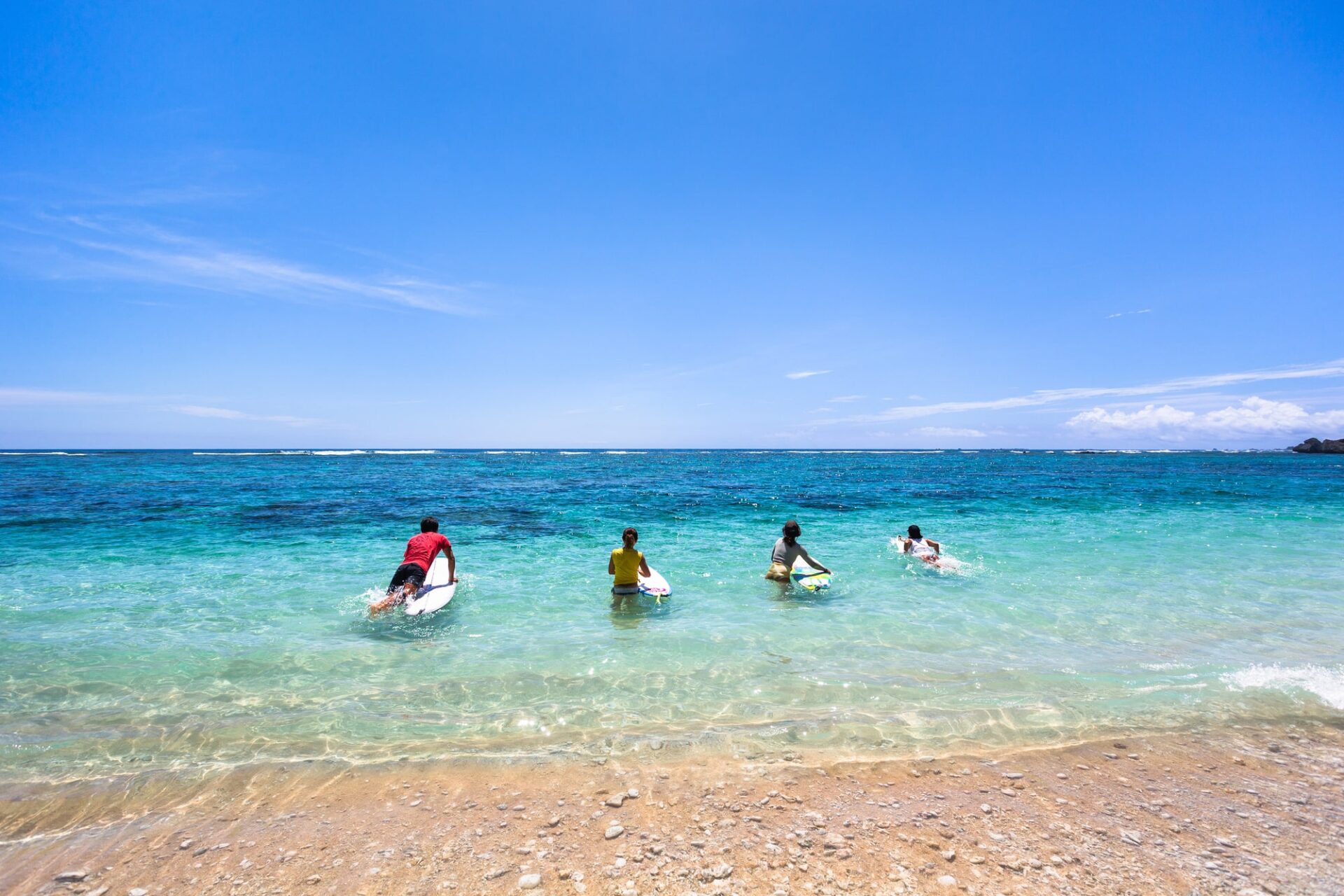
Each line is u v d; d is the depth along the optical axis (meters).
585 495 26.44
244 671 6.14
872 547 13.16
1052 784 4.10
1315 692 5.59
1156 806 3.83
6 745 4.60
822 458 102.00
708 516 18.72
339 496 25.00
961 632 7.40
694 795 3.97
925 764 4.36
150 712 5.20
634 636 7.29
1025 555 12.16
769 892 3.05
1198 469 55.75
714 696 5.55
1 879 3.17
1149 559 11.75
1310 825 3.64
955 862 3.29
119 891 3.08
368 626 7.61
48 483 30.06
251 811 3.81
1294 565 11.23
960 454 147.75
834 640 7.12
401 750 4.57
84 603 8.52
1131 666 6.26
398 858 3.34
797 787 4.07
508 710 5.25
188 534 14.45
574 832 3.58
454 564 9.65
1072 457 113.88
